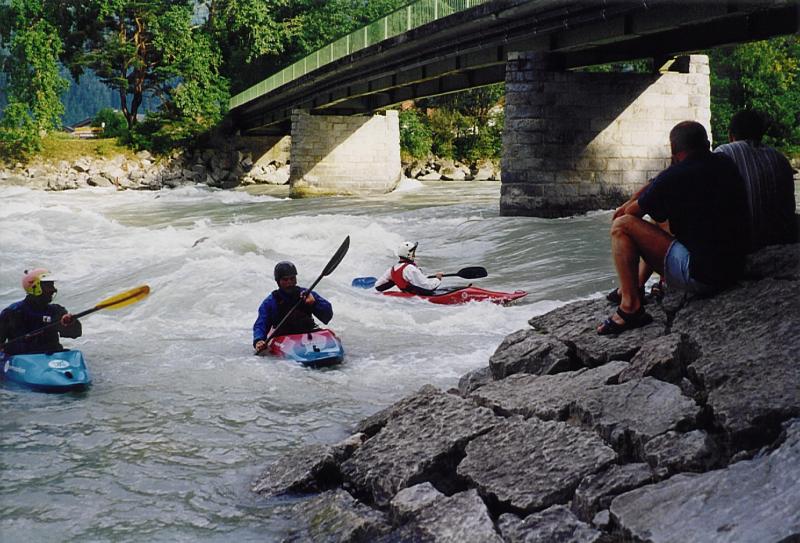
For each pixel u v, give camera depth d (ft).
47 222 80.33
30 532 16.47
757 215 20.25
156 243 67.15
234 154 185.47
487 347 30.99
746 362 16.55
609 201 84.02
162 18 187.62
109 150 180.96
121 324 35.73
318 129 144.36
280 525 16.67
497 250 61.62
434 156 200.54
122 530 16.57
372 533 15.49
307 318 30.25
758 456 14.21
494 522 14.88
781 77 151.43
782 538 11.78
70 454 20.62
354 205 115.55
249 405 24.39
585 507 14.61
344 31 207.00
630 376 18.07
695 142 19.13
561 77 82.28
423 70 102.27
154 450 20.92
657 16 65.26
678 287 19.54
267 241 61.26
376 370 27.99
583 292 43.47
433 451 17.38
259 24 199.62
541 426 16.96
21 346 26.99
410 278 40.70
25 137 176.45
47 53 180.04
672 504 13.50
